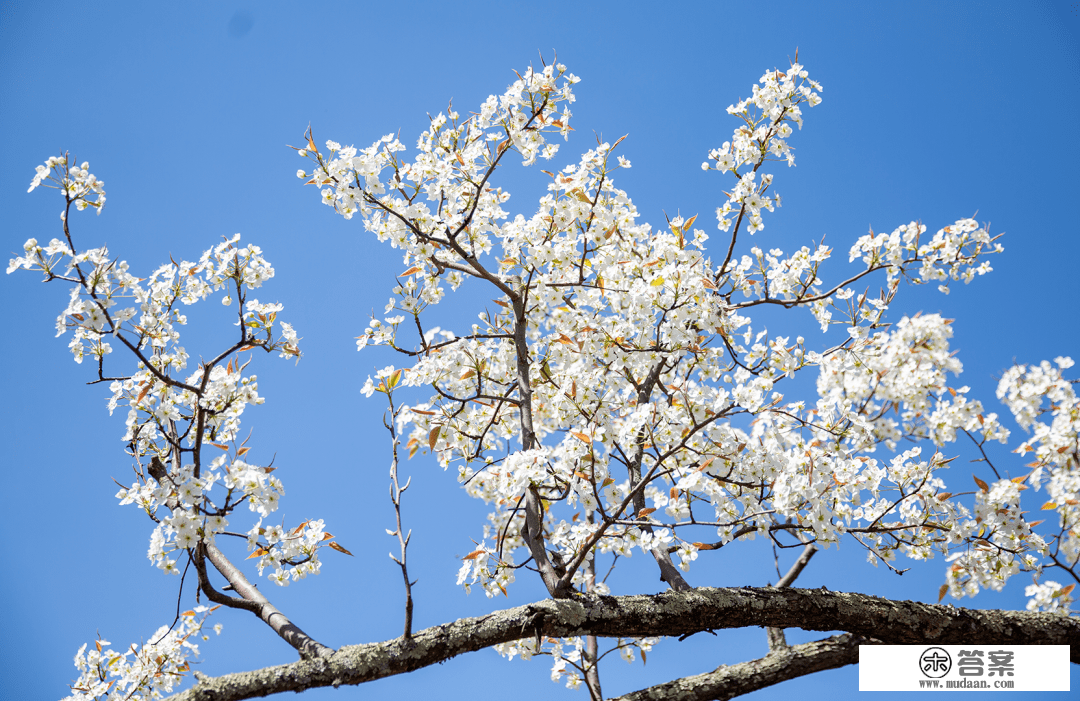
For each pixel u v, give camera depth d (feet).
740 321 12.82
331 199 11.23
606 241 13.58
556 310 13.71
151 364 9.89
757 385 11.58
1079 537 9.87
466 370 13.29
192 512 8.61
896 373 9.78
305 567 10.13
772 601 10.18
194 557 9.14
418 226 11.85
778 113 12.17
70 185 8.69
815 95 12.03
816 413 11.18
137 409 10.25
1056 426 9.20
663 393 12.57
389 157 11.15
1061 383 9.04
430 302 12.61
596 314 13.34
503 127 11.49
